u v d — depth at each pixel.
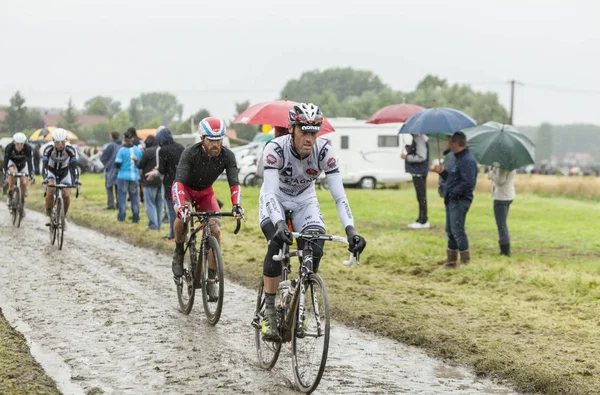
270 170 5.46
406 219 16.98
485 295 8.74
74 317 7.43
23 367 5.53
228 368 5.82
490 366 5.82
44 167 11.95
